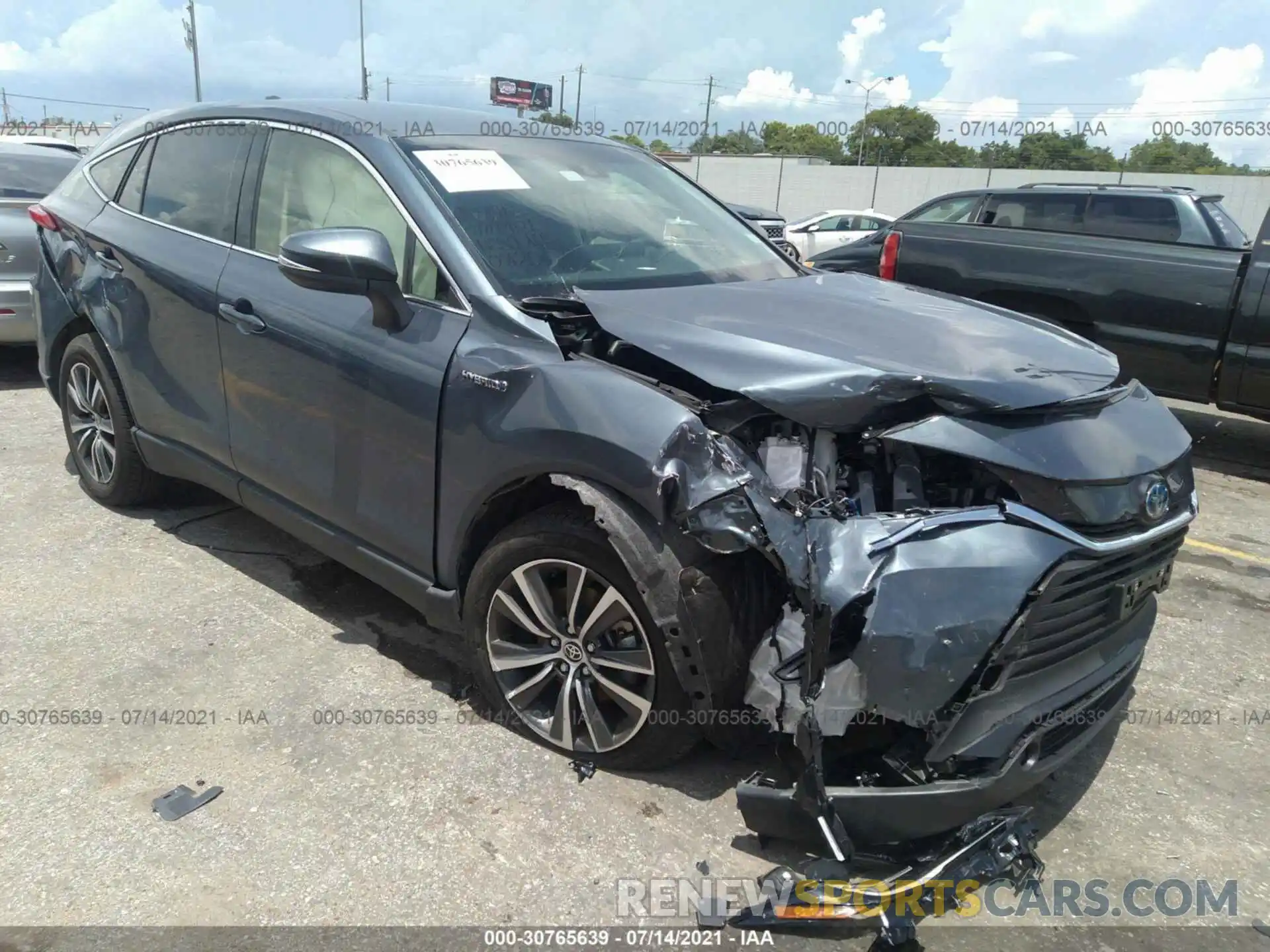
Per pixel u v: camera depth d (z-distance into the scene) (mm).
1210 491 5832
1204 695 3414
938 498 2355
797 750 2336
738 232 3857
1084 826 2684
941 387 2348
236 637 3416
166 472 4086
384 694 3102
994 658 2148
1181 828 2691
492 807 2594
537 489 2734
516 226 3096
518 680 2861
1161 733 3170
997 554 2176
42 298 4543
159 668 3201
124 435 4227
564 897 2303
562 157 3641
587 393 2490
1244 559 4699
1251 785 2900
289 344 3205
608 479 2404
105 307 4066
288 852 2406
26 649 3279
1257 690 3465
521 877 2357
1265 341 5691
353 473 3092
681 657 2354
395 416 2898
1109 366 2867
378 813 2553
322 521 3312
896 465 2361
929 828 2199
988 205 7762
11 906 2203
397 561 3070
